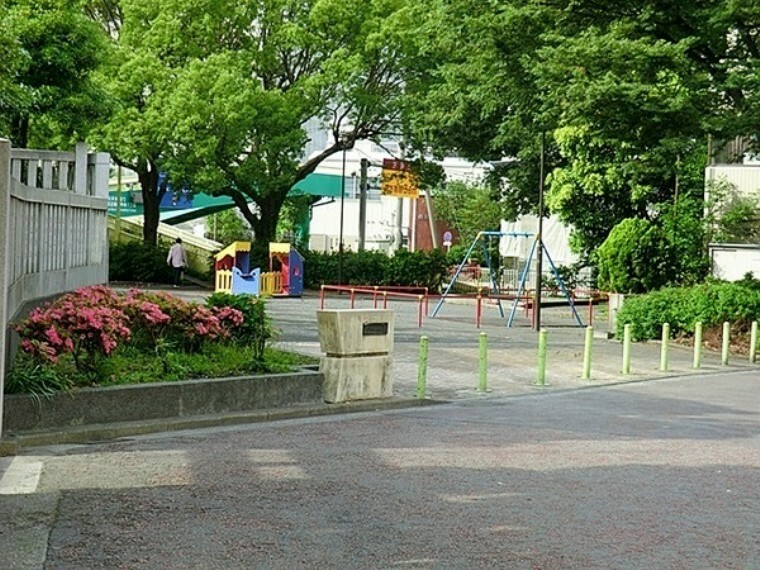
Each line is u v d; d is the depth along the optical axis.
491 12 26.12
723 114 23.75
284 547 6.99
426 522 7.73
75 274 16.64
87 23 28.34
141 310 13.23
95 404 11.46
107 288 14.32
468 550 7.02
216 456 10.20
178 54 40.91
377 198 83.56
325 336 14.02
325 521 7.70
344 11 41.53
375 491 8.73
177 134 38.75
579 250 39.16
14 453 10.23
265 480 9.06
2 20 23.22
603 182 34.69
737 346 24.06
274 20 41.94
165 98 39.16
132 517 7.69
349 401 13.98
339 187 51.94
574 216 37.56
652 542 7.38
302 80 41.97
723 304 24.66
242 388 12.89
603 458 10.59
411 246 70.88
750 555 7.11
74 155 17.84
